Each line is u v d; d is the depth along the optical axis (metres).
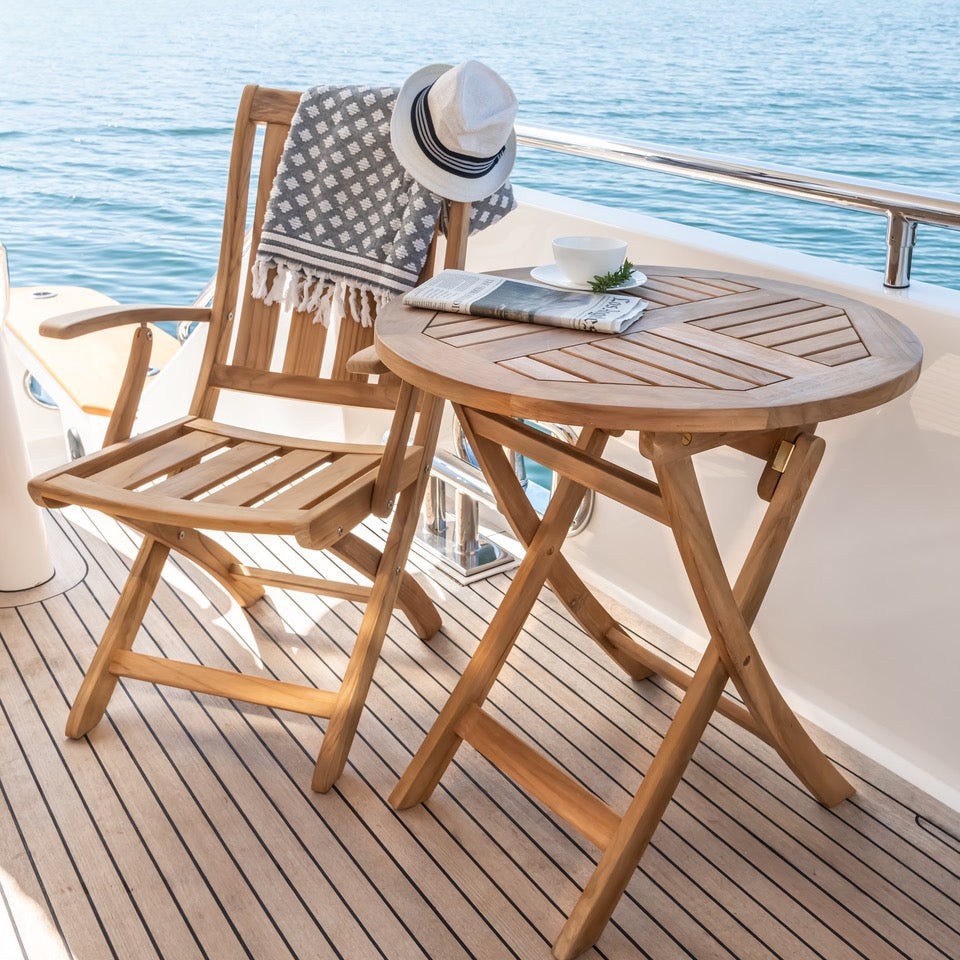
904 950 1.34
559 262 1.55
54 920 1.38
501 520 2.47
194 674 1.71
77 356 2.67
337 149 1.88
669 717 1.81
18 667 1.95
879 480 1.62
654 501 1.29
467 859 1.48
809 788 1.57
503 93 1.77
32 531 2.19
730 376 1.17
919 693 1.65
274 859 1.48
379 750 1.71
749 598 1.33
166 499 1.50
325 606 2.16
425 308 1.49
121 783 1.64
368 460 1.74
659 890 1.44
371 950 1.33
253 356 1.98
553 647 2.02
